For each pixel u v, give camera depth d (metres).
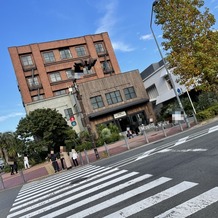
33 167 30.97
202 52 21.23
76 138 36.03
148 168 9.29
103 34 55.12
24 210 8.20
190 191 5.71
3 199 12.14
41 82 48.19
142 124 35.44
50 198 8.96
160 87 39.22
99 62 53.16
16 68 47.56
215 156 8.29
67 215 6.34
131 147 19.88
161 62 42.09
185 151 10.55
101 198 6.99
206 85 22.00
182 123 26.11
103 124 34.53
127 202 6.06
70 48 52.00
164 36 22.66
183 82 22.31
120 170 10.59
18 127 36.47
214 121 19.62
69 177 13.38
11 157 36.53
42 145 35.22
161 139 19.17
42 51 50.00
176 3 22.03
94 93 37.56
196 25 21.75
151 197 5.95
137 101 38.00
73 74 15.46
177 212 4.78
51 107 43.19
